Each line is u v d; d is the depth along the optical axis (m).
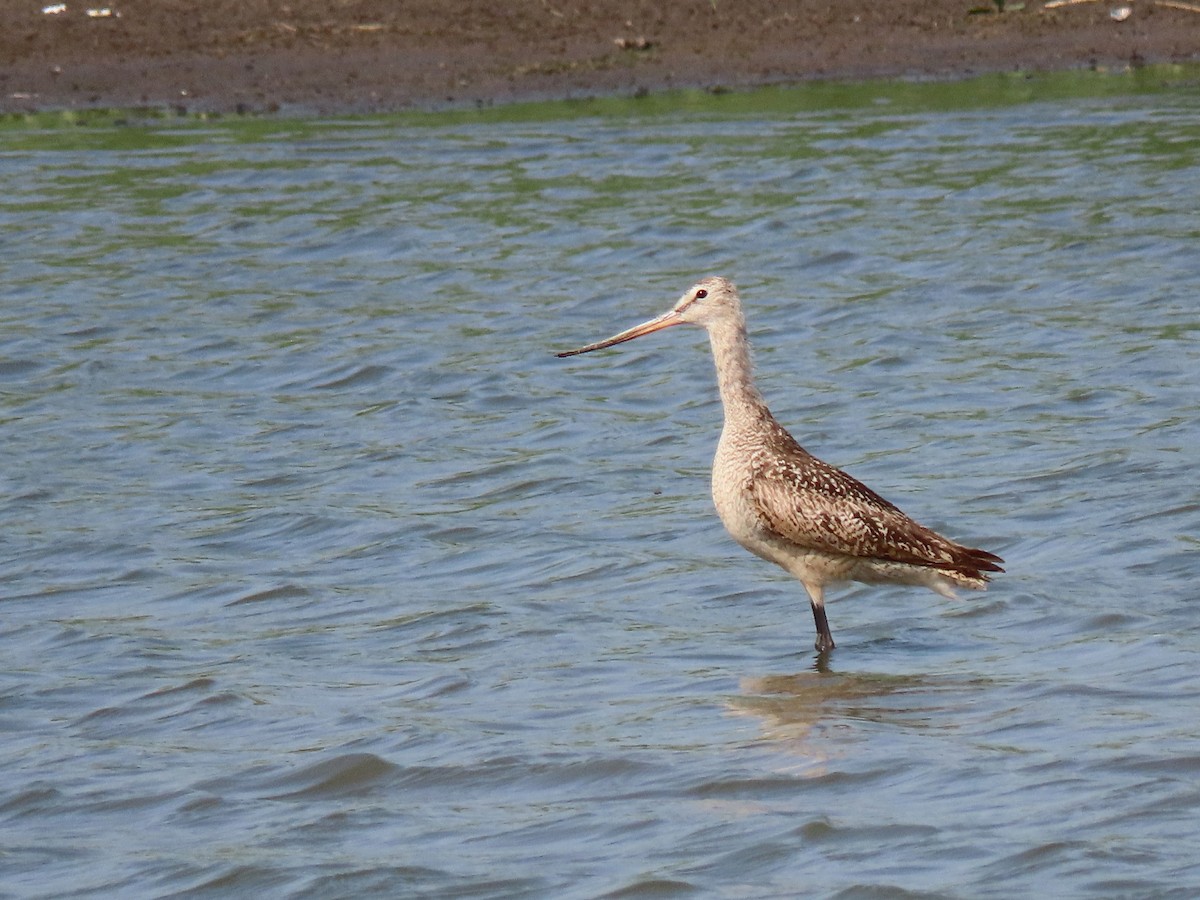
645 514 15.62
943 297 21.84
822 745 10.69
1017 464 16.22
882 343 20.31
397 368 20.34
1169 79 31.25
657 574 14.17
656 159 28.30
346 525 15.62
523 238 25.11
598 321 21.72
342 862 9.59
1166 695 11.11
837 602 13.51
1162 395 17.88
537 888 9.19
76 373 20.48
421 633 13.11
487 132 30.14
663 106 31.31
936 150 28.08
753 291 22.58
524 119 30.84
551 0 35.19
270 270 24.27
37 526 15.81
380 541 15.23
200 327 22.02
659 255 24.14
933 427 17.48
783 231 24.73
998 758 10.33
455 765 10.69
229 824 10.17
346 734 11.23
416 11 35.09
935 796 9.93
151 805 10.46
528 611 13.45
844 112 30.44
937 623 12.87
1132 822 9.45
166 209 26.94
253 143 29.98
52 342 21.52
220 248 25.19
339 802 10.38
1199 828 9.35
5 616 13.80
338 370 20.34
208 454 17.80
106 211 26.88
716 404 18.94
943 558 12.22
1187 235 23.30
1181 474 15.52
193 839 10.01
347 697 11.92
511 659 12.51
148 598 14.13
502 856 9.58
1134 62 32.50
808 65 33.16
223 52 33.94
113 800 10.55
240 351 21.09
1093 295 21.48
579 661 12.41
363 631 13.21
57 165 29.20
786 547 12.52
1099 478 15.62
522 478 16.73
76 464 17.55
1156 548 13.90
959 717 11.01
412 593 14.03
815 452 17.03
